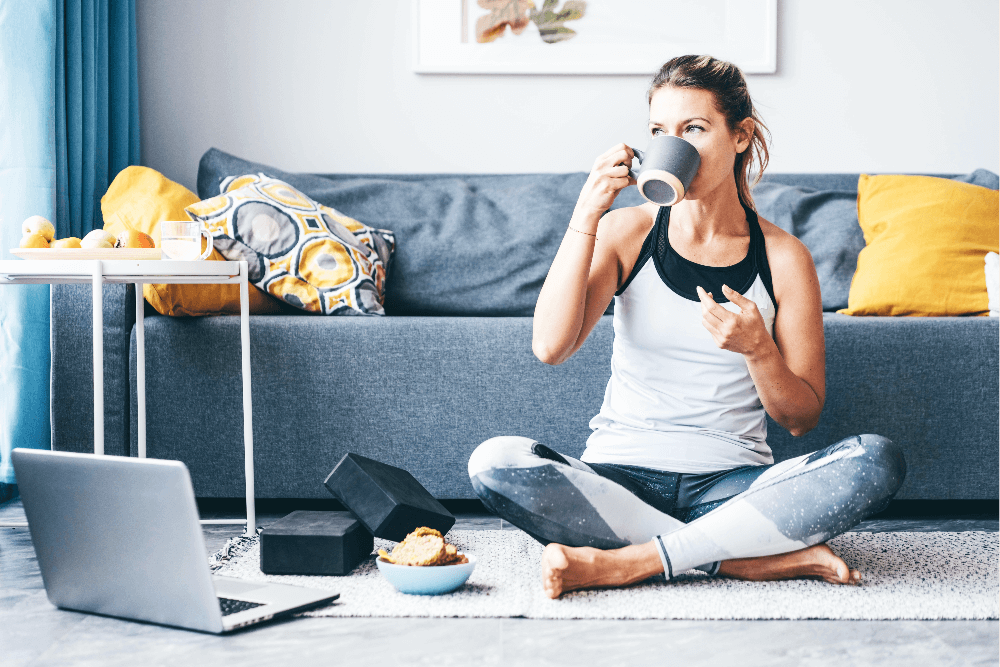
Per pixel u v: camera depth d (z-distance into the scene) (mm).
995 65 2580
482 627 1091
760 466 1318
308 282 1957
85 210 2127
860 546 1502
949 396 1809
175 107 2537
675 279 1353
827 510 1198
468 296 2240
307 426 1812
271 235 1962
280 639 1048
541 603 1164
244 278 1649
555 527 1252
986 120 2596
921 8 2568
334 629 1083
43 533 1158
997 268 1975
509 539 1568
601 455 1369
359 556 1387
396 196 2355
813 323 1358
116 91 2330
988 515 1857
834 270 2223
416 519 1376
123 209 1918
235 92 2547
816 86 2582
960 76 2586
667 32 2549
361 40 2553
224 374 1799
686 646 1021
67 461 1099
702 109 1248
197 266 1565
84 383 1779
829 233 2277
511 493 1239
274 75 2551
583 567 1187
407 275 2246
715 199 1341
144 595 1100
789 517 1204
